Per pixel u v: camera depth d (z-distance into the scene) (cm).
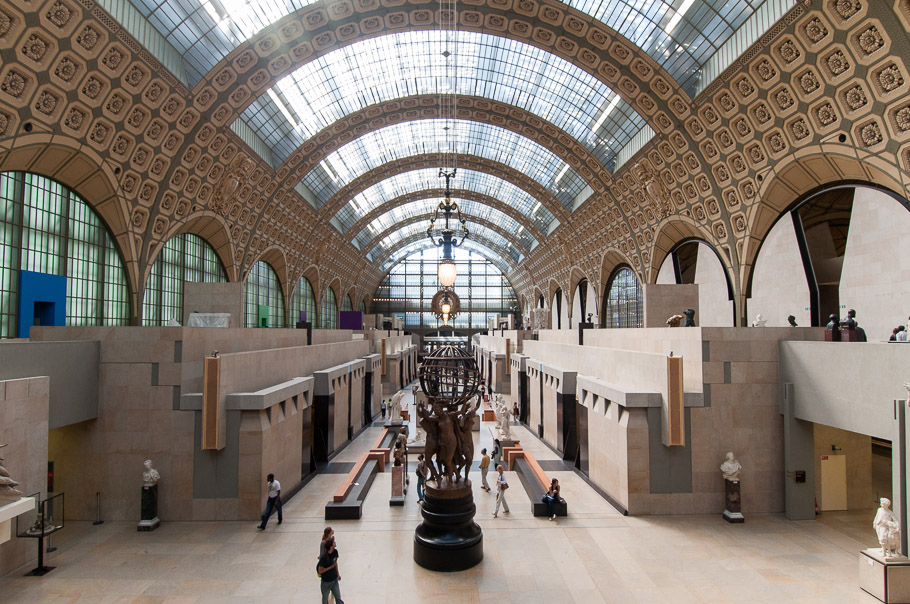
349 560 1180
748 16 2164
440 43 3266
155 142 2434
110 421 1442
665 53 2614
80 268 2277
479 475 1961
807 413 1408
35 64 1730
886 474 1906
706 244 3081
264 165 3400
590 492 1717
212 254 3503
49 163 2028
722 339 1496
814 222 2328
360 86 3519
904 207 1838
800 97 2023
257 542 1283
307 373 2158
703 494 1480
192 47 2416
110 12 1964
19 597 1014
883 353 1183
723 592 1036
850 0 1648
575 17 2578
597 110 3422
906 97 1661
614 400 1569
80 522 1417
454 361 1244
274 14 2491
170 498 1428
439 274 2167
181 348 1445
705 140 2631
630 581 1080
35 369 1229
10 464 1091
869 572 1029
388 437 2602
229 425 1440
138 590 1043
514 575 1106
